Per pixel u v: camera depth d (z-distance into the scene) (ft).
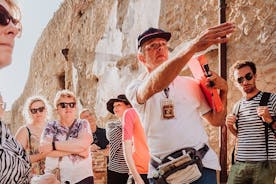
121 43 32.04
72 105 13.56
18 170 4.35
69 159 13.12
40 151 13.09
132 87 8.86
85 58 38.83
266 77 17.95
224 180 18.26
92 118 19.99
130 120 13.11
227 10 20.15
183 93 8.94
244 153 13.21
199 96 9.14
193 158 8.58
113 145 16.74
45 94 51.80
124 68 31.35
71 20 43.09
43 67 53.06
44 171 13.48
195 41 7.26
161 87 7.77
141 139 13.29
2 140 4.29
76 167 13.12
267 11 18.26
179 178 8.54
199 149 8.73
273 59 17.76
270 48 17.93
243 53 19.03
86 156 13.34
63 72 46.91
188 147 8.66
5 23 4.20
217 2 21.29
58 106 13.53
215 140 19.99
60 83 48.55
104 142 20.12
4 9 4.18
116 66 32.55
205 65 8.93
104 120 34.06
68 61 42.88
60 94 13.60
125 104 16.99
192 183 8.60
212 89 8.86
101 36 35.73
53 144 13.07
